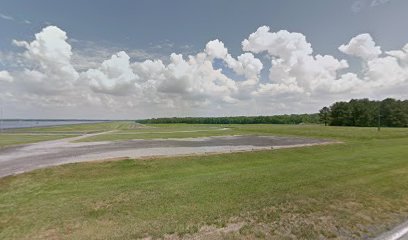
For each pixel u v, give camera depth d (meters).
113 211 6.91
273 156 19.17
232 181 9.64
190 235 5.06
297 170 11.45
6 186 11.05
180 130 66.38
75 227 5.94
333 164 13.05
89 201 7.95
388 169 11.50
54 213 6.96
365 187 8.36
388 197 7.44
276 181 9.41
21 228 6.07
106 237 5.16
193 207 6.84
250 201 7.08
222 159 17.47
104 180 11.84
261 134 46.94
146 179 11.79
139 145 27.50
